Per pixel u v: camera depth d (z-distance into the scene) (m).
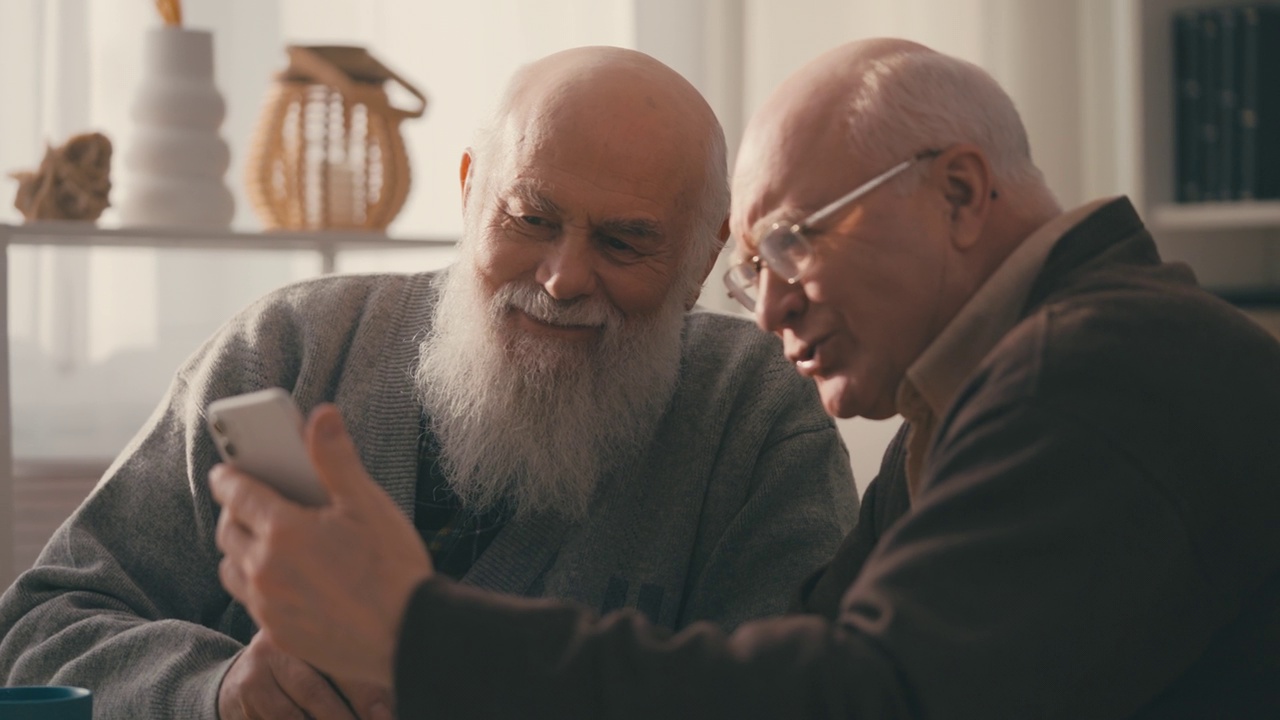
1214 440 0.88
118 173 2.51
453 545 1.60
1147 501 0.84
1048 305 0.94
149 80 2.29
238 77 2.59
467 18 2.72
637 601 1.57
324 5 2.64
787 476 1.60
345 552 0.84
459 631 0.82
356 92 2.33
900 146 0.99
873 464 2.71
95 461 2.38
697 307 1.83
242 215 2.61
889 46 1.04
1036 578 0.81
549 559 1.57
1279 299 2.57
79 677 1.41
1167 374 0.88
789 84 1.05
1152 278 0.98
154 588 1.59
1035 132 2.99
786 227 1.01
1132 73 2.65
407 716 0.82
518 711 0.81
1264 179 2.58
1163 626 0.86
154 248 2.41
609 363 1.55
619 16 2.76
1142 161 2.64
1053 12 2.99
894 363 1.02
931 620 0.80
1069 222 1.01
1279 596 0.92
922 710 0.78
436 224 2.73
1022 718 0.81
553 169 1.49
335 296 1.72
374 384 1.65
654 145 1.51
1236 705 0.92
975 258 1.02
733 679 0.80
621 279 1.53
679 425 1.66
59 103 2.45
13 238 2.20
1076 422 0.85
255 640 1.32
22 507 2.31
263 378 1.66
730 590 1.57
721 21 2.76
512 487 1.59
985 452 0.86
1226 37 2.59
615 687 0.81
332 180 2.33
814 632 0.82
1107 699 0.87
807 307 1.03
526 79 1.57
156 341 2.53
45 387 2.46
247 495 0.86
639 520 1.60
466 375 1.56
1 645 1.50
